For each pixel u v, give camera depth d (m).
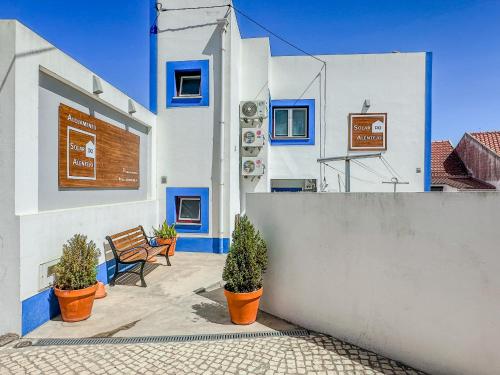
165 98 9.39
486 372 3.06
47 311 4.66
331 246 4.24
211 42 9.19
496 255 3.00
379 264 3.79
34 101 4.56
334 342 4.08
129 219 7.57
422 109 10.76
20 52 4.30
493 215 3.02
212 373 3.38
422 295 3.46
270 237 4.99
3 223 4.19
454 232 3.25
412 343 3.53
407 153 10.79
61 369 3.44
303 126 11.16
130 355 3.72
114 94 6.90
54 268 4.75
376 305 3.82
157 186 9.41
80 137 5.88
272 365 3.54
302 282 4.57
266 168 10.12
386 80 10.84
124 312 5.02
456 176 15.77
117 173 7.32
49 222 4.75
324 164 10.97
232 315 4.64
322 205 4.33
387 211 3.73
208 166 9.23
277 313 4.92
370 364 3.58
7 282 4.18
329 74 10.95
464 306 3.19
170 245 8.20
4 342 3.98
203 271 7.30
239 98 10.38
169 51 9.36
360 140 10.90
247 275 4.57
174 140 9.36
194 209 9.51
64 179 5.40
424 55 10.73
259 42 10.50
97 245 6.18
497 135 15.77
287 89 11.07
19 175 4.27
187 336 4.23
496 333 3.01
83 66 5.76
